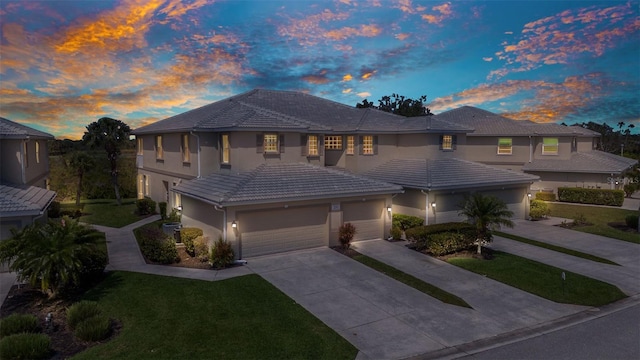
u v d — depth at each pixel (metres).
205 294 13.04
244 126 19.94
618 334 11.21
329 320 11.53
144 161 32.38
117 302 12.39
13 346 8.98
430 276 15.49
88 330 9.98
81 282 13.89
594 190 32.75
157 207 29.39
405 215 22.38
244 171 20.27
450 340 10.64
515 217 26.28
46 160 29.33
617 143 72.31
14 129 20.11
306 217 18.44
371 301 12.98
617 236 22.20
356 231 19.97
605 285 15.02
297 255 17.55
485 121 38.84
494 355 9.93
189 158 23.78
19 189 18.61
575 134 35.25
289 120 22.52
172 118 31.12
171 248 16.47
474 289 14.34
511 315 12.36
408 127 27.05
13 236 13.52
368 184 20.23
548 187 35.88
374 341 10.44
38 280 12.55
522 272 16.16
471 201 19.16
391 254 18.08
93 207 31.86
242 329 10.74
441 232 18.47
